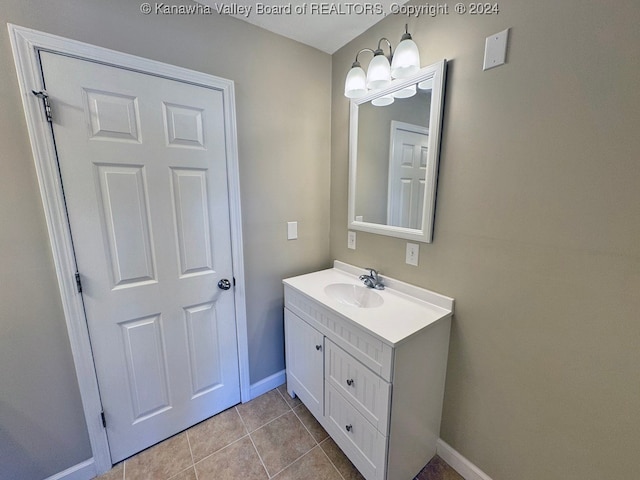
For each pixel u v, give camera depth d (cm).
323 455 146
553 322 99
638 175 78
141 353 140
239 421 166
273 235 177
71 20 107
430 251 137
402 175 144
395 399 111
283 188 176
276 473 136
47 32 103
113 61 115
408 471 128
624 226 82
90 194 118
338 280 174
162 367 147
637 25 75
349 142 175
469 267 122
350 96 152
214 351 164
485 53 107
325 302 140
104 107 116
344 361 131
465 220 121
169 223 138
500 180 108
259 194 167
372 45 153
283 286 186
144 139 126
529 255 103
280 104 166
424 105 129
